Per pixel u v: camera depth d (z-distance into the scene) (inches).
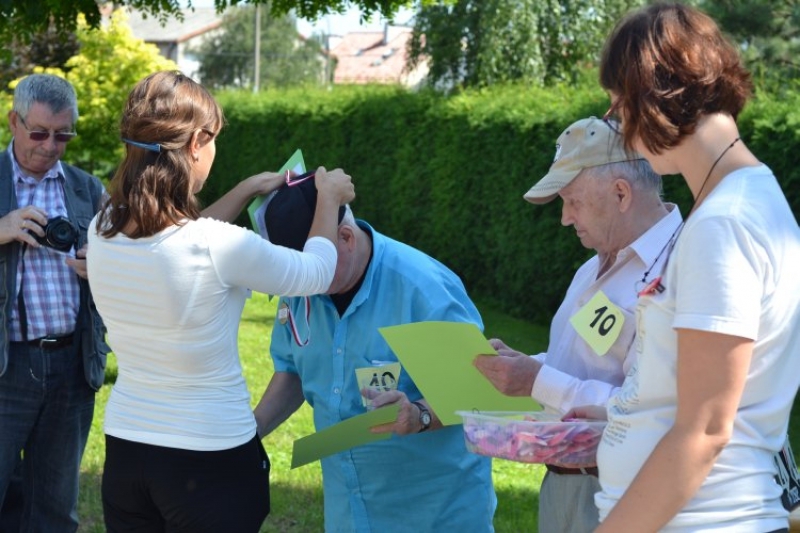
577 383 95.5
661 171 74.5
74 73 539.8
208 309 99.3
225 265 98.8
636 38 71.3
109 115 531.8
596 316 94.7
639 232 95.4
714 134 71.1
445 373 100.0
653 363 72.5
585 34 743.1
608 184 94.7
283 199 111.6
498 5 711.1
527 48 714.2
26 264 154.4
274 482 227.9
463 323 100.8
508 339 431.8
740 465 70.1
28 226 149.5
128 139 99.0
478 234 511.8
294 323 118.7
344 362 114.4
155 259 97.7
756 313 66.6
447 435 113.3
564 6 748.6
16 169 157.8
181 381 100.7
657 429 72.6
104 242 100.9
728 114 71.9
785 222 69.6
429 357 99.3
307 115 668.7
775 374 70.3
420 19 762.8
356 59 2546.8
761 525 70.1
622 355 95.3
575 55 748.6
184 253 97.5
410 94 588.7
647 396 73.3
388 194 598.5
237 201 114.4
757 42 488.4
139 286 98.7
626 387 76.6
